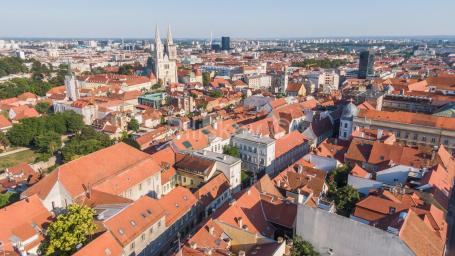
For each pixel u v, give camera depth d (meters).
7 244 70.62
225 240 67.81
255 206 78.12
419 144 135.12
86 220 68.00
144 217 75.81
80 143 142.50
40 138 154.62
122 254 65.56
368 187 91.06
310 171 100.81
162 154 112.12
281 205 78.19
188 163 109.25
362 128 131.50
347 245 62.97
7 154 158.88
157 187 104.44
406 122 136.50
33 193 86.88
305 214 67.25
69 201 85.06
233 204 74.25
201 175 104.94
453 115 145.25
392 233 57.69
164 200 85.38
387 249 58.47
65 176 86.88
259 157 124.44
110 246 64.12
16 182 118.50
